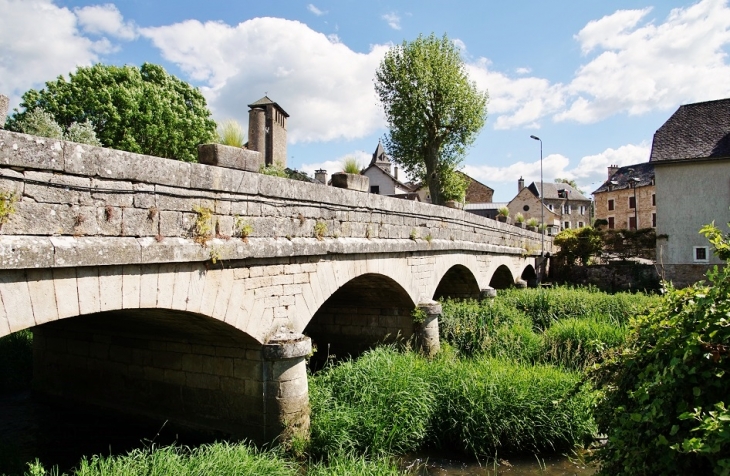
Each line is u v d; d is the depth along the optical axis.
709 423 3.08
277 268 7.41
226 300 6.51
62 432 8.56
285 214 7.52
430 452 8.02
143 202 5.38
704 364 3.67
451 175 29.58
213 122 27.22
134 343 8.85
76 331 9.69
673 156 26.27
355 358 12.87
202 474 5.88
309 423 7.58
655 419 3.76
